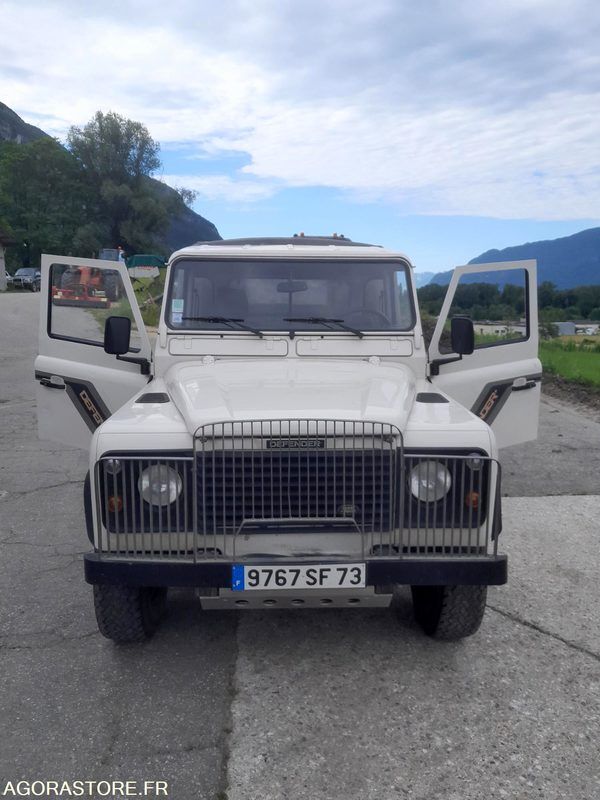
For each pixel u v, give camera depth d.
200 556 3.41
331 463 3.42
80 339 5.04
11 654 3.94
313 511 3.44
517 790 2.91
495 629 4.21
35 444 8.80
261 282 4.86
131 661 3.88
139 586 3.67
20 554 5.36
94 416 5.03
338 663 3.85
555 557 5.28
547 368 14.84
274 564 3.34
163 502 3.43
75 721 3.35
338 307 4.87
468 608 3.81
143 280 6.56
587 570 5.05
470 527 3.44
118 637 3.92
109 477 3.42
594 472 7.48
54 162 75.44
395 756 3.11
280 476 3.40
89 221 75.50
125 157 75.62
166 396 4.20
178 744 3.18
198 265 4.87
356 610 4.46
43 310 5.03
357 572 3.37
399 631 4.20
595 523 5.99
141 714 3.40
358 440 3.41
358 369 4.52
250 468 3.41
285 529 3.43
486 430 3.53
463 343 4.77
